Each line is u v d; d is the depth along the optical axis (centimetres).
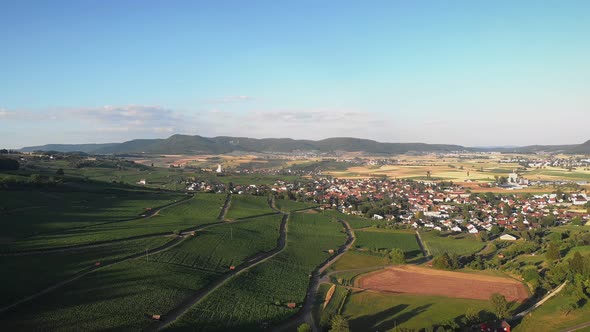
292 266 14825
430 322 10038
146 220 18588
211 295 11081
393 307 11175
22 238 13762
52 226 15575
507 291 12400
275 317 10275
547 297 11438
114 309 9512
